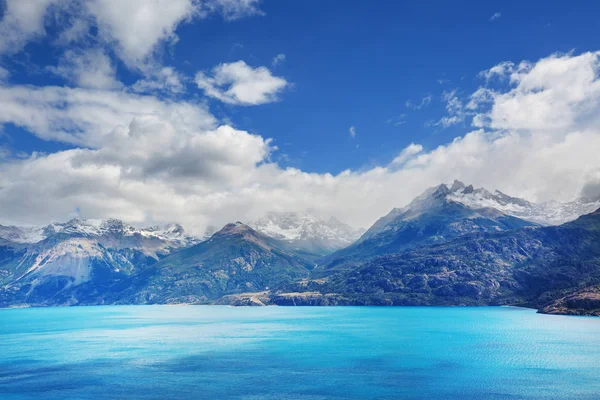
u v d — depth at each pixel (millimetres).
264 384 155375
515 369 170875
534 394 138500
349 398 137875
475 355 199125
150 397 142500
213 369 180625
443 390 144125
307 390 147000
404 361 190250
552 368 171750
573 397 135375
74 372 179250
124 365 191750
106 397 143500
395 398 136875
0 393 150500
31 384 161125
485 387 146750
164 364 192750
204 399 139250
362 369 176250
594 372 165125
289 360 197250
